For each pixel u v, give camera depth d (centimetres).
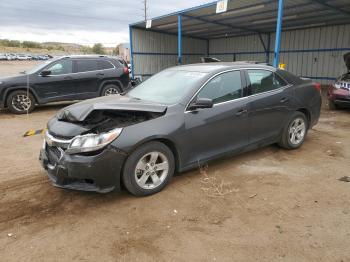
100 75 1070
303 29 1961
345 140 621
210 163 484
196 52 2472
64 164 340
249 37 2275
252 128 471
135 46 1992
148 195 378
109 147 338
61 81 1008
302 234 296
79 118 359
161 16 1609
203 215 333
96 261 263
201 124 407
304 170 456
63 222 324
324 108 1041
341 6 1345
